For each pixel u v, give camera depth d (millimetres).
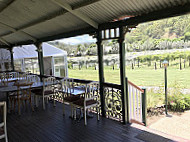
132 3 2807
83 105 3584
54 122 3814
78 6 3246
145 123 4035
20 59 10297
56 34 5453
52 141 2980
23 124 3773
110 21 3578
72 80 4723
